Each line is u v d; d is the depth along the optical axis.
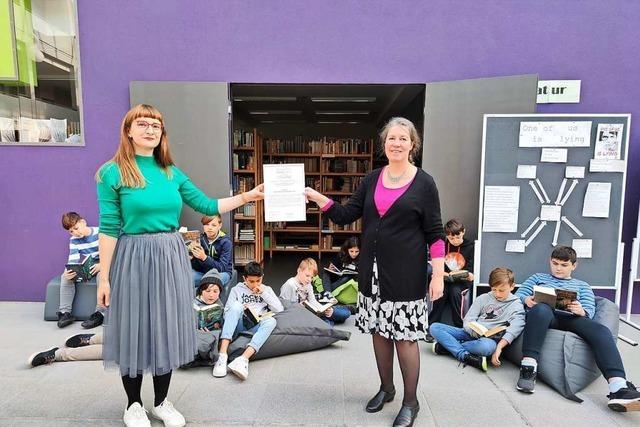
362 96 4.72
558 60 3.38
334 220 2.06
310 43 3.50
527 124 3.08
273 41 3.52
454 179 3.40
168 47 3.55
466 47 3.44
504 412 2.08
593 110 3.41
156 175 1.75
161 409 1.93
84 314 3.32
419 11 3.43
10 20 3.51
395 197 1.80
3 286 3.82
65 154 3.69
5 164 3.70
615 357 2.19
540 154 3.10
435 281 1.86
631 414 2.08
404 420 1.89
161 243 1.75
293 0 3.46
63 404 2.11
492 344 2.57
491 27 3.40
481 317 2.76
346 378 2.42
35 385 2.30
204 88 3.48
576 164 3.09
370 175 2.01
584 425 1.99
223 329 2.58
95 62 3.59
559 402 2.19
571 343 2.29
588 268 3.16
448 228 3.22
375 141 6.57
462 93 3.31
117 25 3.54
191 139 3.53
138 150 1.75
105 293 1.72
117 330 1.74
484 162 3.16
